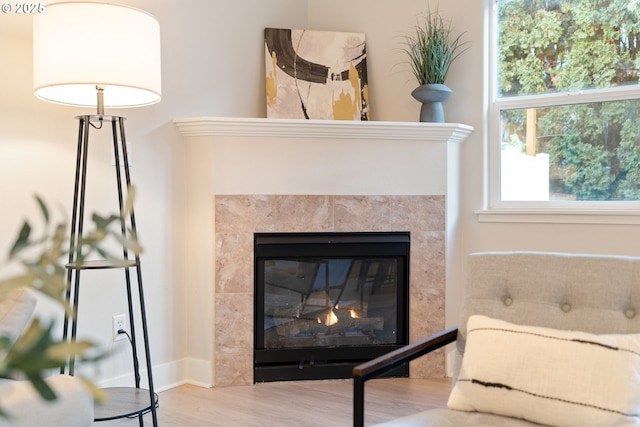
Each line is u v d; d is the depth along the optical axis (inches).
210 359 128.6
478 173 137.9
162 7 123.6
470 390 68.9
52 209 106.0
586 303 72.8
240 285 128.6
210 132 125.7
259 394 123.1
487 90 138.1
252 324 129.3
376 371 66.2
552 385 63.7
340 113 147.6
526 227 132.3
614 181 126.9
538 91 134.6
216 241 127.4
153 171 123.3
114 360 116.9
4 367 16.5
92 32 88.0
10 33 100.3
